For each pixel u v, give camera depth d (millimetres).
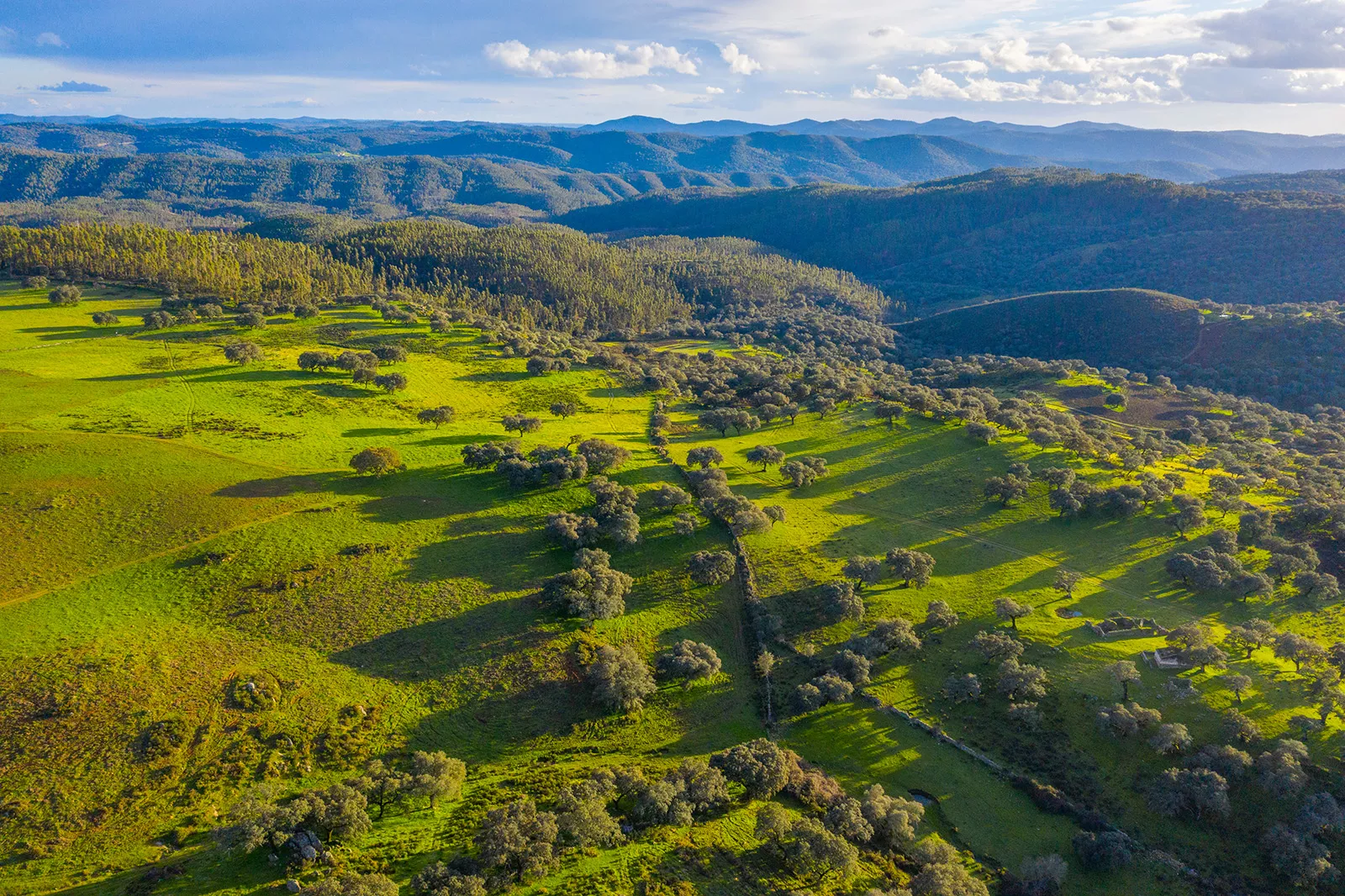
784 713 91875
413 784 68188
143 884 56750
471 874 59094
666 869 62812
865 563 115312
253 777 69688
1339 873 71000
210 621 89875
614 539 120375
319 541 108812
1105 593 116062
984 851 74125
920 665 100375
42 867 57875
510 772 76125
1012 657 96688
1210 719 87625
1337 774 79625
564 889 59562
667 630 104250
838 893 63500
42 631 82750
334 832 62469
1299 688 91875
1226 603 112750
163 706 74500
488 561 111375
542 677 89938
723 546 125625
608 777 71062
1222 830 76500
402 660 89188
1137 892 70812
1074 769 83812
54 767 66312
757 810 72250
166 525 107125
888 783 82062
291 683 82000
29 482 111688
